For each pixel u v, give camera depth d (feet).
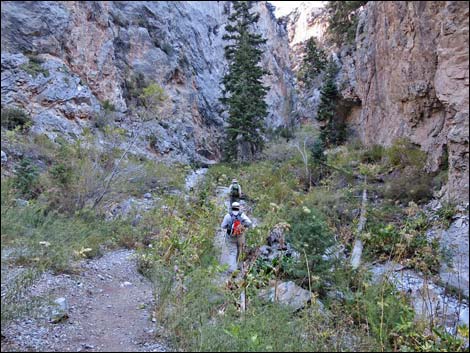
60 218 21.59
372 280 15.83
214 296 14.03
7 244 13.51
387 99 48.93
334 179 29.45
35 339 12.00
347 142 61.36
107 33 86.53
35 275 13.85
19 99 57.36
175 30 125.90
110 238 26.86
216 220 24.47
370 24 57.11
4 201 13.51
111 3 95.76
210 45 150.71
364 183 25.18
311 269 16.05
